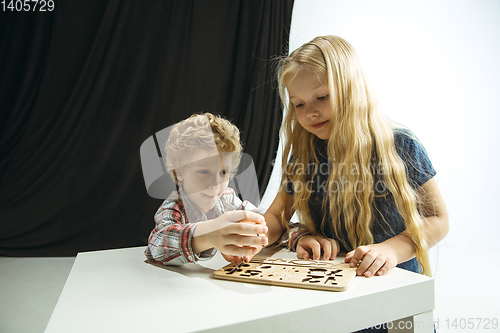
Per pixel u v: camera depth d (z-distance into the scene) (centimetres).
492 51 325
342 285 43
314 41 71
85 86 282
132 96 292
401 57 305
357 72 69
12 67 276
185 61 307
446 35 316
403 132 76
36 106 277
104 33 285
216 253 66
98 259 62
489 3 327
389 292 43
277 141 312
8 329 139
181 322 35
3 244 262
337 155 69
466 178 306
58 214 277
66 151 280
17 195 271
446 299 164
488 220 302
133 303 40
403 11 312
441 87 310
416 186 72
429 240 66
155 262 59
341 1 313
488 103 317
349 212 70
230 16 317
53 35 279
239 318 36
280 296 42
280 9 313
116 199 285
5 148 273
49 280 206
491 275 199
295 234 70
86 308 39
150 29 296
